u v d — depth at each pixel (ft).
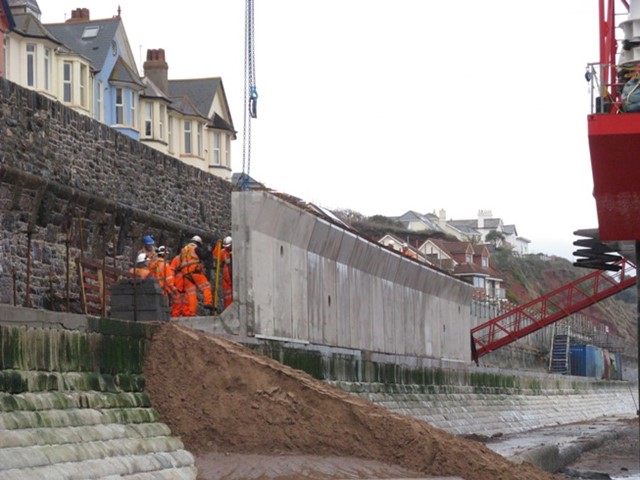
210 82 200.64
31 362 45.32
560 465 100.53
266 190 84.79
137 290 61.26
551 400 192.54
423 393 119.75
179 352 57.98
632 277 200.95
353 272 101.55
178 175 115.44
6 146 81.66
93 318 51.42
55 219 88.48
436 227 488.85
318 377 87.35
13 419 42.24
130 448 49.49
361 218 423.23
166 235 111.04
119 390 53.26
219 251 85.76
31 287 84.53
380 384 105.19
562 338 293.23
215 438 57.21
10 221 82.12
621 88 80.69
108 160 99.19
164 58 186.70
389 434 58.44
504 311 244.83
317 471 55.11
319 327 91.25
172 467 51.88
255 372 58.54
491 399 150.61
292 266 85.30
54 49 145.38
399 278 117.80
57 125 89.71
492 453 61.52
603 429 157.99
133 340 55.83
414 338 124.47
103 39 165.17
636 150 78.18
